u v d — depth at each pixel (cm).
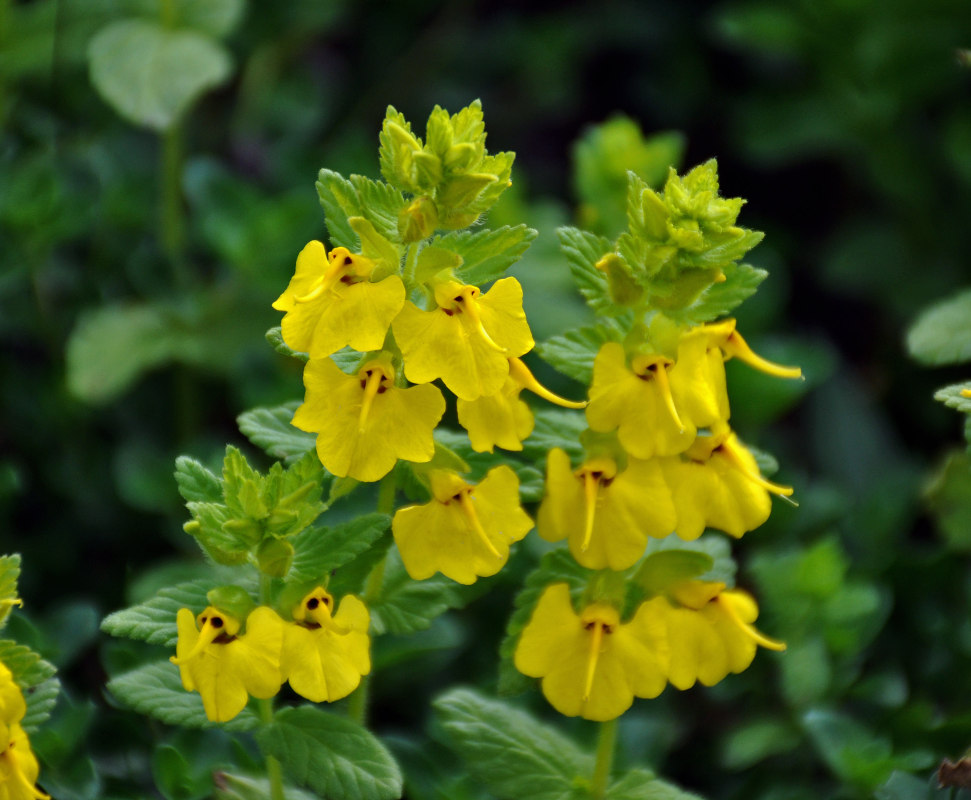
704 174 41
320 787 41
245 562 41
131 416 53
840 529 51
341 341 40
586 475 40
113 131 59
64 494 51
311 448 41
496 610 48
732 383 51
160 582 47
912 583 48
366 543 41
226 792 43
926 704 46
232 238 52
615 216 51
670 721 47
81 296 54
